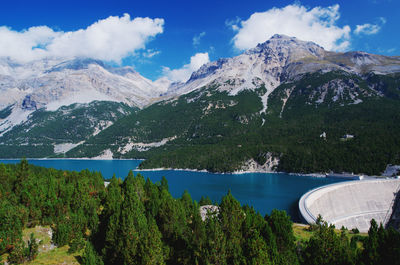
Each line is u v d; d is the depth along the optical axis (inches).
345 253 1797.5
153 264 1833.2
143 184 4458.7
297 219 5068.9
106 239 2214.6
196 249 1931.6
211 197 6909.5
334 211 5753.0
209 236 1903.3
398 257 1656.0
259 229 2121.1
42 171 5369.1
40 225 2620.6
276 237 2089.1
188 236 2306.8
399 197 6382.9
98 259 2057.1
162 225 2554.1
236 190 7706.7
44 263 2118.6
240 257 1747.0
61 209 2755.9
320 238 1854.1
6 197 2940.5
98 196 3676.2
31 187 3149.6
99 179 4576.8
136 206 2341.3
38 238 2410.2
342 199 6082.7
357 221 5654.5
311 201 5354.3
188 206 3398.1
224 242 1838.1
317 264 1774.1
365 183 6604.3
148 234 1930.4
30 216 2630.4
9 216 2228.1
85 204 2856.8
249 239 1859.0
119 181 4768.7
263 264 1651.1
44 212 2770.7
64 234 2417.6
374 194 6402.6
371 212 5959.6
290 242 2078.0
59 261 2162.9
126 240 2033.7
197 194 7258.9
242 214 2231.8
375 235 1806.1
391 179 6865.2
